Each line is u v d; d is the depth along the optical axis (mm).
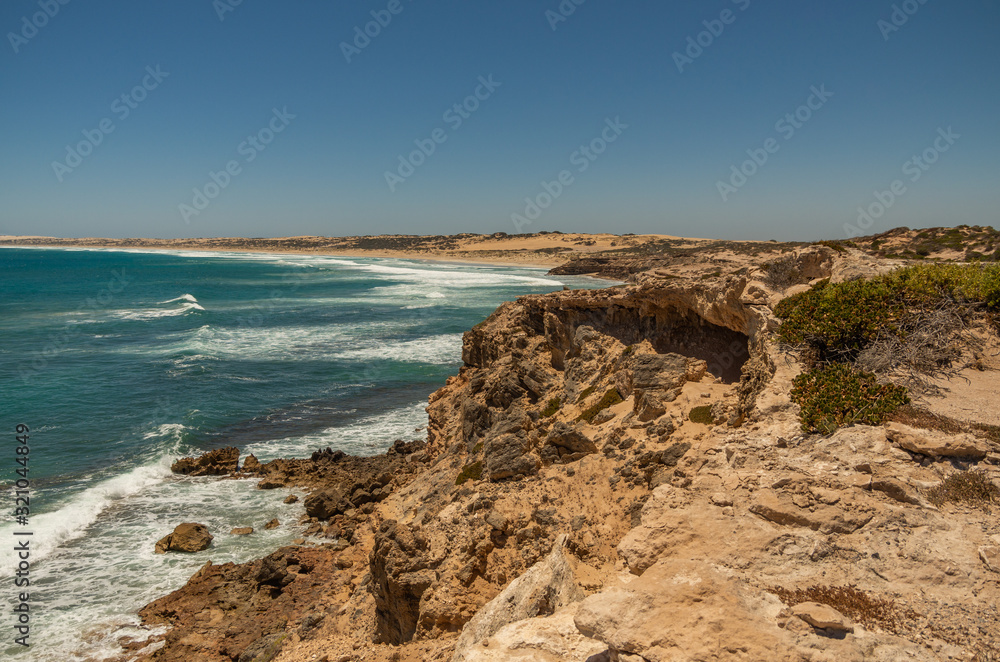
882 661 6277
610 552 12961
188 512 26109
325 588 20000
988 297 15922
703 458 11445
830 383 13445
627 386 20219
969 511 8906
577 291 26078
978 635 6613
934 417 11852
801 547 8234
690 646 6395
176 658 16969
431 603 13359
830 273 18766
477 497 15445
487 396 25875
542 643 7473
